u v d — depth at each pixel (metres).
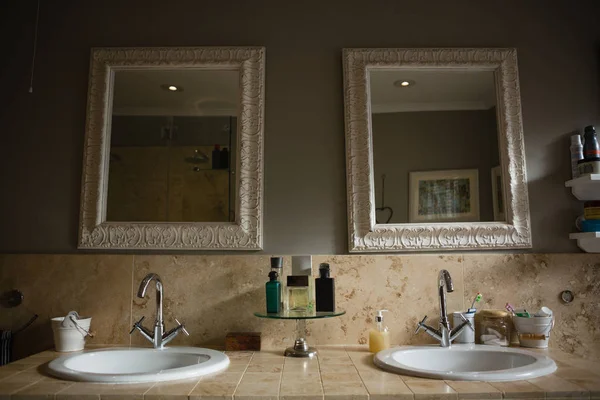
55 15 1.89
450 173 1.79
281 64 1.87
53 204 1.78
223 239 1.74
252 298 1.72
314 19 1.90
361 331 1.70
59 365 1.32
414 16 1.90
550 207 1.80
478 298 1.68
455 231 1.74
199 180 1.79
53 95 1.85
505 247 1.74
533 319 1.60
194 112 1.83
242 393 1.12
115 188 1.79
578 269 1.75
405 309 1.71
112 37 1.88
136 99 1.84
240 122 1.81
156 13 1.89
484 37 1.89
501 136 1.81
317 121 1.83
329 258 1.74
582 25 1.91
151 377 1.21
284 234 1.77
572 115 1.86
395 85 1.85
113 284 1.73
